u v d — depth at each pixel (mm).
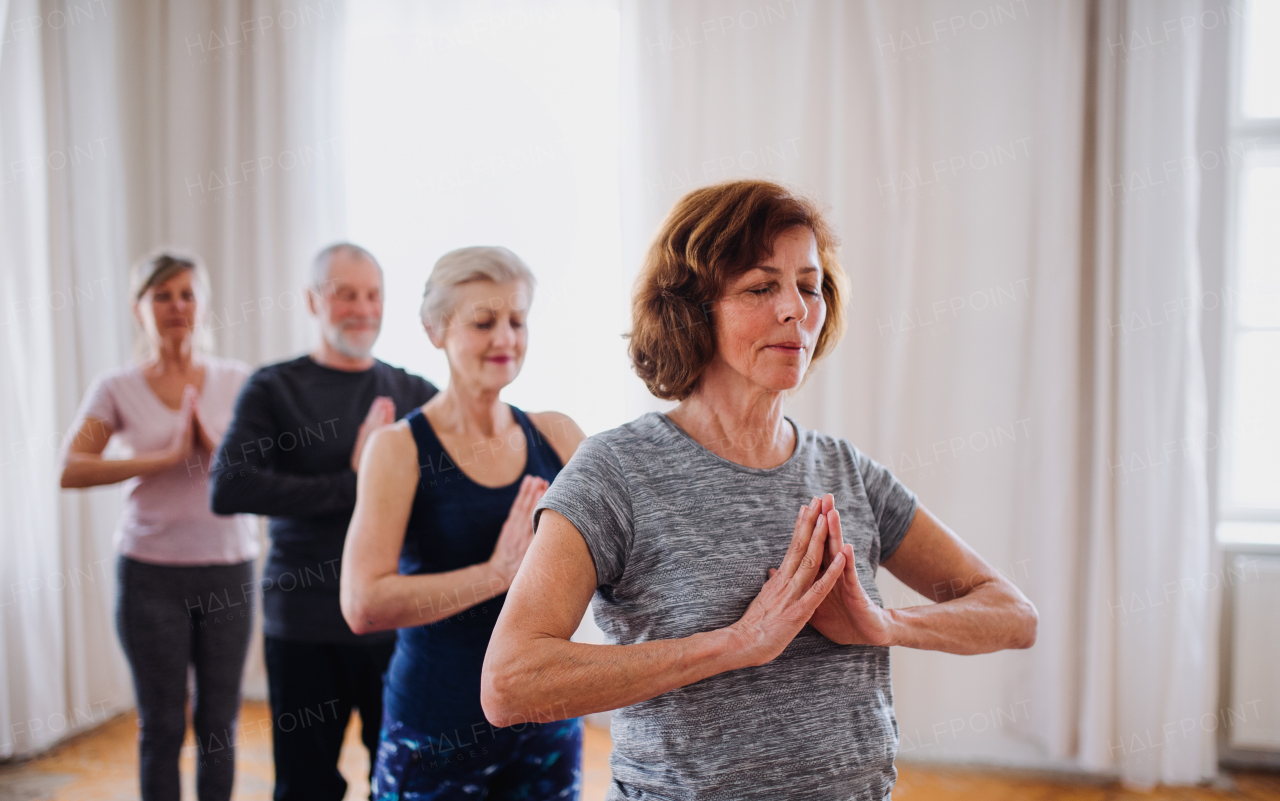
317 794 1844
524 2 3193
